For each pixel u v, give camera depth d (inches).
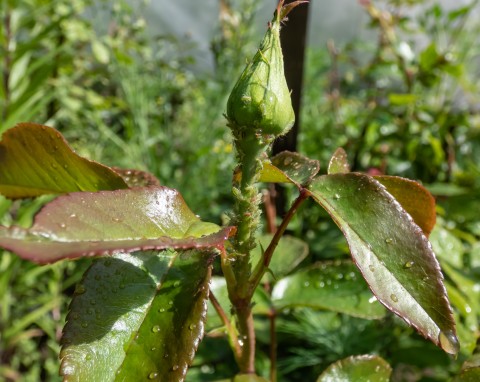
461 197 9.9
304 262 9.0
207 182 13.4
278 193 8.4
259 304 5.3
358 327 8.5
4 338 10.6
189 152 13.5
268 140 3.3
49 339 12.5
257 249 5.7
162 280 3.5
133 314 3.4
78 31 14.6
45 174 3.8
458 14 13.4
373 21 14.6
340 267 5.4
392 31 14.0
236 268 3.7
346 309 5.0
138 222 3.0
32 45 11.7
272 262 5.6
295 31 7.2
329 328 8.5
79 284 3.5
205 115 15.1
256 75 3.2
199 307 3.3
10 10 12.2
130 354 3.3
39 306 12.9
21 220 10.1
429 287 3.2
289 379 8.9
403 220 3.4
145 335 3.3
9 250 2.3
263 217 8.4
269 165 3.5
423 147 12.5
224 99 13.9
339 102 16.3
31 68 11.7
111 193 3.0
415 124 12.8
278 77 3.2
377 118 12.9
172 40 17.7
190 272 3.5
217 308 4.1
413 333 8.1
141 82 14.9
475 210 9.8
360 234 3.4
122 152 14.9
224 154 13.2
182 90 17.4
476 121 15.6
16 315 11.9
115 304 3.4
